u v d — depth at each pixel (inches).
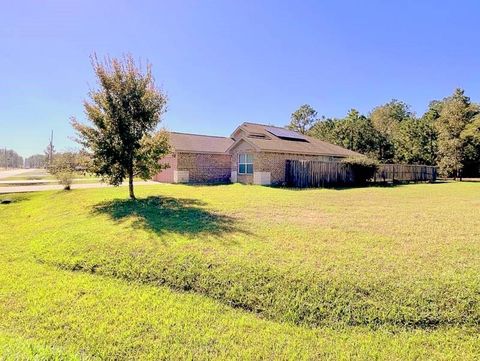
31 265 238.5
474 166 1322.6
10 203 533.6
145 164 477.4
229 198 501.7
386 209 405.7
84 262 234.4
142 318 158.4
